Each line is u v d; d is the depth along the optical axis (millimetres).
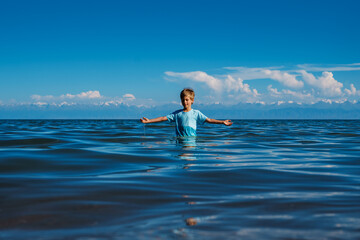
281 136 9664
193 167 3752
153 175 3260
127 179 3051
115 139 7477
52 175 3225
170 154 4812
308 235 1600
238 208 2127
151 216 1939
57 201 2244
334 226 1744
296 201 2312
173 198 2383
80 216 1924
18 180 2930
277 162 4293
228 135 9383
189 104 7266
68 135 9258
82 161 4113
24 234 1614
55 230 1677
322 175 3385
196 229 1695
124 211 2039
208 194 2523
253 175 3336
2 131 12133
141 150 5266
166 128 15055
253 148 6035
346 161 4445
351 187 2828
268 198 2402
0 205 2123
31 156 4422
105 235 1603
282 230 1678
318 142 7617
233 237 1573
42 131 12094
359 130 14984
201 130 12352
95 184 2809
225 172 3457
